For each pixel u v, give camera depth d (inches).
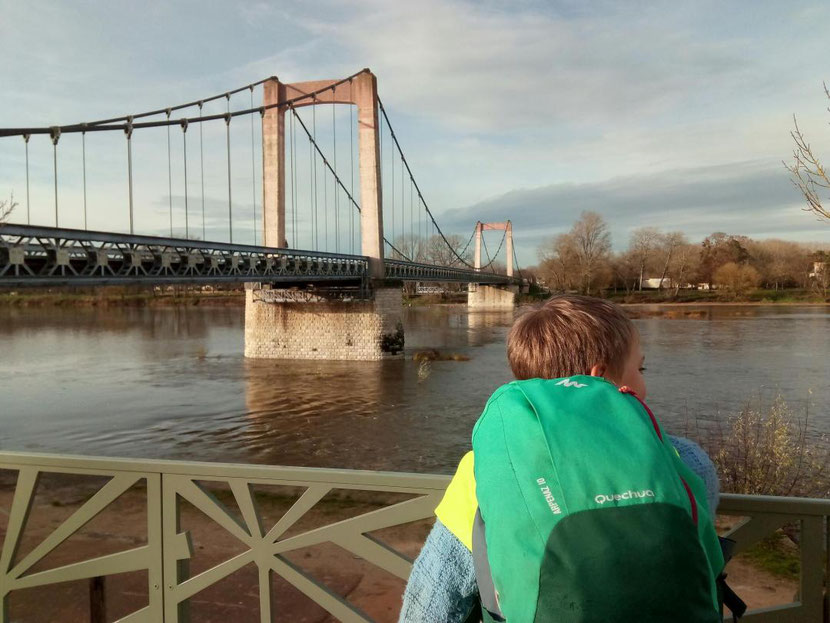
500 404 44.4
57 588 142.6
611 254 3663.9
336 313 1346.0
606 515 36.1
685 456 47.8
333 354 1342.3
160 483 80.7
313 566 159.3
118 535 200.4
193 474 79.0
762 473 284.5
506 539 38.0
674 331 1765.5
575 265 3442.4
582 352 49.6
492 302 3545.8
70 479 346.3
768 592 143.7
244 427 713.6
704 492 42.6
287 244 1537.9
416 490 71.0
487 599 41.8
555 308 53.2
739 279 3331.7
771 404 752.3
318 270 1227.9
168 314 2824.8
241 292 3518.7
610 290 3730.3
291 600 136.3
